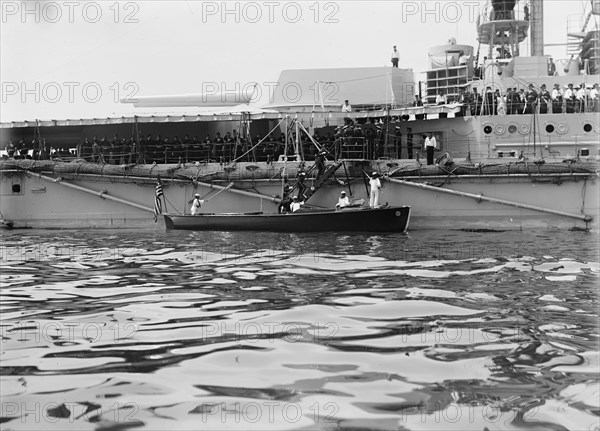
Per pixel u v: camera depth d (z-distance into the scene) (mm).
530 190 36938
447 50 44812
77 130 46375
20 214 42531
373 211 34344
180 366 11523
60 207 42188
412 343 12859
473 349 12477
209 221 36594
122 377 11016
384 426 9156
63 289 18922
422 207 37781
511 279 20156
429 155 37625
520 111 39375
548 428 9102
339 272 21469
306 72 43844
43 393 10391
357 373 11117
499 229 37094
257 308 15977
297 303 16516
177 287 18969
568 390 10398
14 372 11344
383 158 39156
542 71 42750
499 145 38844
